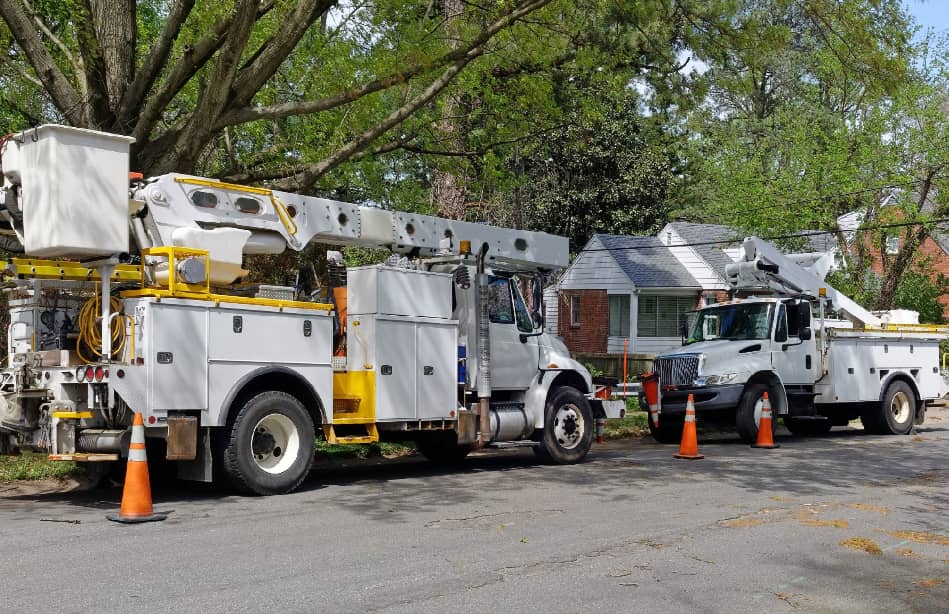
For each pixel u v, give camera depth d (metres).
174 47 15.35
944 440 17.64
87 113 12.94
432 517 8.94
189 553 7.23
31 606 5.70
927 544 8.00
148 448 10.91
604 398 14.30
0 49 13.46
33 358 9.78
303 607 5.76
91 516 8.88
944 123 27.41
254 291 10.66
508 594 6.14
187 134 12.72
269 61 12.82
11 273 9.55
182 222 10.28
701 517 9.06
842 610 5.98
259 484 10.16
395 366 11.65
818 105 33.31
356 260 20.17
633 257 36.72
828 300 18.77
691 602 6.07
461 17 14.81
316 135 16.14
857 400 18.45
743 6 14.26
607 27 15.21
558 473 12.42
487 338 12.55
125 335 9.48
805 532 8.41
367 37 15.54
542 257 14.05
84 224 9.28
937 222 27.64
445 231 12.91
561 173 43.12
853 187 27.84
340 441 11.03
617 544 7.76
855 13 13.77
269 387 10.55
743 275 18.84
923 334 19.84
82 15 12.51
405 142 17.03
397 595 6.07
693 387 16.94
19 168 9.48
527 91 16.73
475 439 12.56
